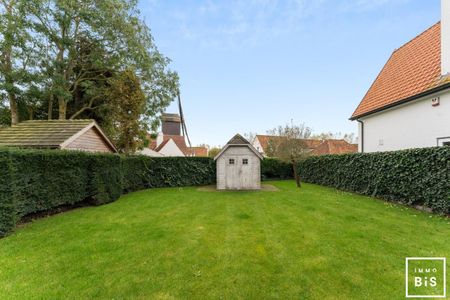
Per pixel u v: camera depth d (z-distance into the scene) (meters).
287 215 6.38
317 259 3.62
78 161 7.77
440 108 7.63
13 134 9.92
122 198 9.70
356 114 11.96
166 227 5.44
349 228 5.12
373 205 7.52
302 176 16.55
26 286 2.94
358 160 9.96
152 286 2.93
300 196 9.48
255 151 12.45
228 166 12.59
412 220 5.70
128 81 13.50
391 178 7.94
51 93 13.23
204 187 13.61
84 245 4.32
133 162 11.98
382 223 5.46
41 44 12.51
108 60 14.87
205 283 3.00
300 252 3.90
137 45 14.74
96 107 15.38
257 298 2.69
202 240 4.54
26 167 5.99
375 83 12.51
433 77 8.20
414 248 3.96
